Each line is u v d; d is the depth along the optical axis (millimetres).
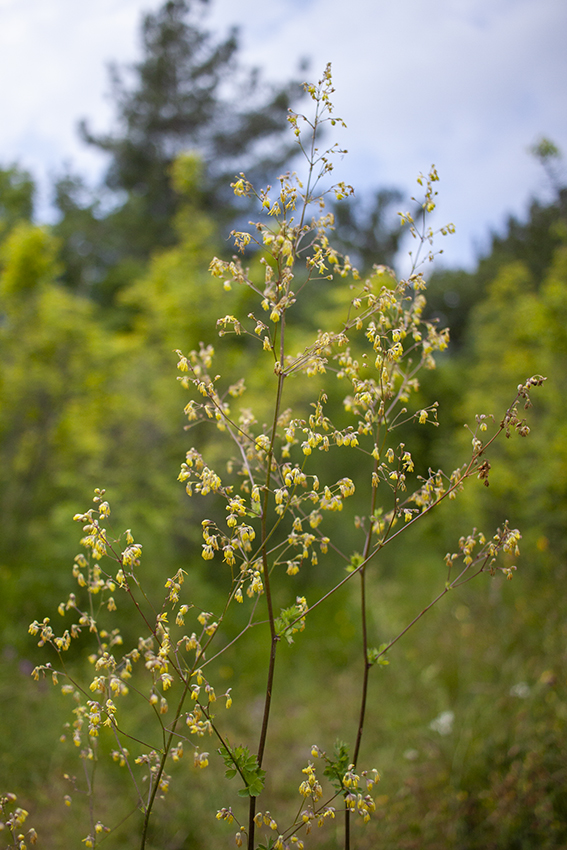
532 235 9383
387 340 1696
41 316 7078
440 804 2750
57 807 2953
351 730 3906
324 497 1459
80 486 6867
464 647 4434
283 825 2969
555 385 6945
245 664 5133
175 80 17750
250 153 18047
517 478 6945
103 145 18188
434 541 8414
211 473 1412
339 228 22562
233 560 1370
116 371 7777
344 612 5984
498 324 10102
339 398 7754
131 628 4641
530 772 2711
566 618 3941
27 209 15797
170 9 17516
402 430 9789
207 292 7457
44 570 5207
